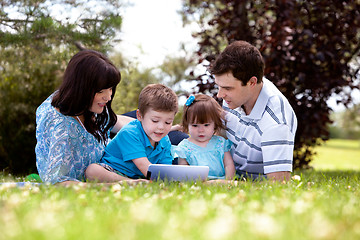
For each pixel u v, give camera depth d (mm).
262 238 1239
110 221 1424
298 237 1267
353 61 7477
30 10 5219
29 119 6230
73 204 1762
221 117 3344
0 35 5102
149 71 8695
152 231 1295
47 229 1301
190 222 1423
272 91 3064
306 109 6164
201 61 6109
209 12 7773
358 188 2658
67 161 2812
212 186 2480
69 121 2832
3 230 1301
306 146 6891
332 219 1569
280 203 1801
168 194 2096
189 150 3338
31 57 5648
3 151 6176
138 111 3104
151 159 3139
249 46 2908
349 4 6281
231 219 1435
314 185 2711
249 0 6207
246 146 3193
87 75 2686
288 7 5867
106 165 3004
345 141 37938
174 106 2971
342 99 6438
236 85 2889
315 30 6281
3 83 6160
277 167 2875
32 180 3244
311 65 6125
